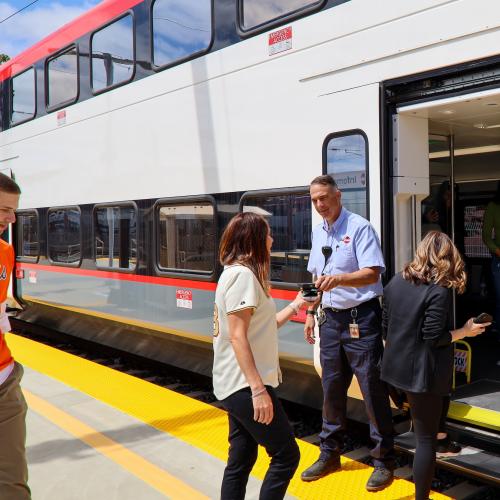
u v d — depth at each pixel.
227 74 5.02
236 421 2.86
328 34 4.18
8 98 8.78
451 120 4.19
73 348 8.45
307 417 5.31
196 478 3.76
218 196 5.17
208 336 5.43
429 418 3.19
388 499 3.47
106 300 6.77
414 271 3.18
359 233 3.65
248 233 2.78
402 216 3.95
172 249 5.77
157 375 6.89
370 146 3.94
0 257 2.62
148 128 5.96
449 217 4.84
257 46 4.73
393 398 3.92
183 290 5.66
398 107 3.85
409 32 3.71
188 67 5.42
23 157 8.41
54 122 7.57
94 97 6.76
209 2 5.17
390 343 3.25
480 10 3.38
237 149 4.96
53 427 4.64
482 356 5.68
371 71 3.92
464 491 3.80
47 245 7.92
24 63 8.27
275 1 4.59
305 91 4.36
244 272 2.71
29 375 6.20
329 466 3.78
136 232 6.21
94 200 6.86
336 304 3.75
